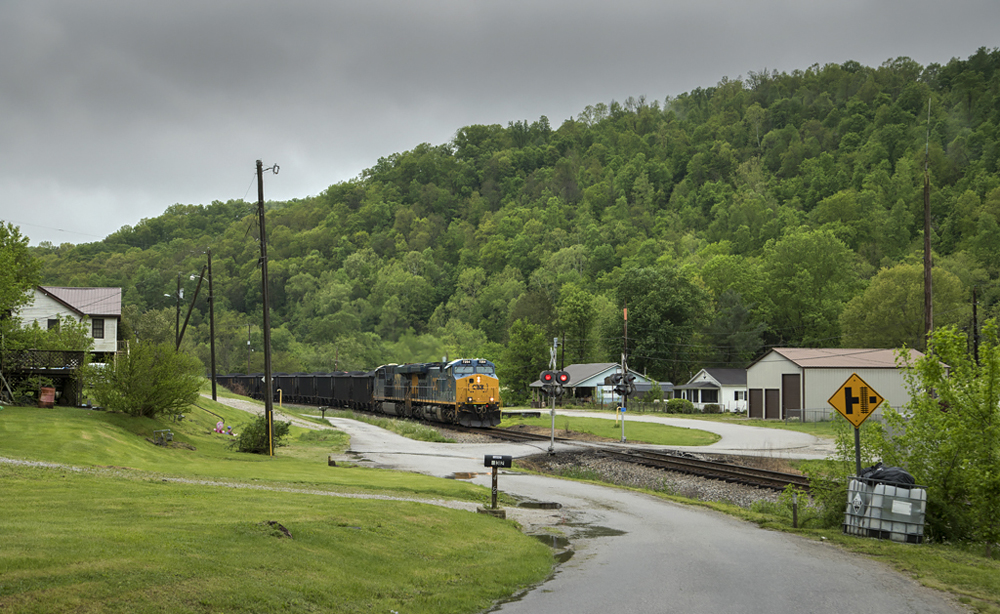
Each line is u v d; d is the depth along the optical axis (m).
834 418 18.64
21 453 20.47
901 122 193.50
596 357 106.31
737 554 13.47
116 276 149.88
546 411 68.81
